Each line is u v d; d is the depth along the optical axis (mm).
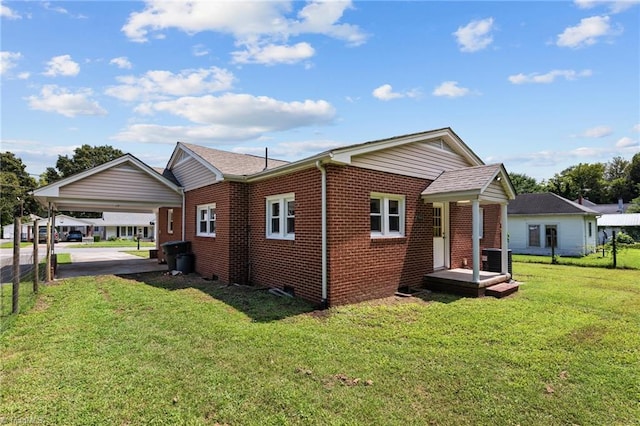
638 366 4340
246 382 3838
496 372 4141
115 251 26188
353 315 6625
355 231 7777
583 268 14711
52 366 4219
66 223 48594
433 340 5246
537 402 3459
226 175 9781
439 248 10641
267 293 8609
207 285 9750
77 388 3666
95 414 3191
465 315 6641
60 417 3135
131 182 12766
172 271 12336
